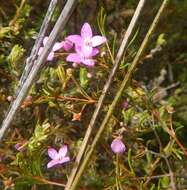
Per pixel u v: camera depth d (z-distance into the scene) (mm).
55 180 415
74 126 427
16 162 365
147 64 553
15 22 421
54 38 306
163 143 477
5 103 428
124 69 365
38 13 477
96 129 417
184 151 387
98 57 381
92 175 412
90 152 340
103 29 372
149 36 339
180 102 547
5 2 463
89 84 393
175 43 572
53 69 396
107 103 392
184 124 526
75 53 377
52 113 421
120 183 371
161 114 391
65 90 386
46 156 425
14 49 403
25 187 401
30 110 424
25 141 386
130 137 407
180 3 542
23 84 326
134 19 337
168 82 578
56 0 313
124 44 343
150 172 392
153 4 501
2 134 329
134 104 395
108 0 500
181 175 427
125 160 419
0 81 428
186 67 591
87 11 501
